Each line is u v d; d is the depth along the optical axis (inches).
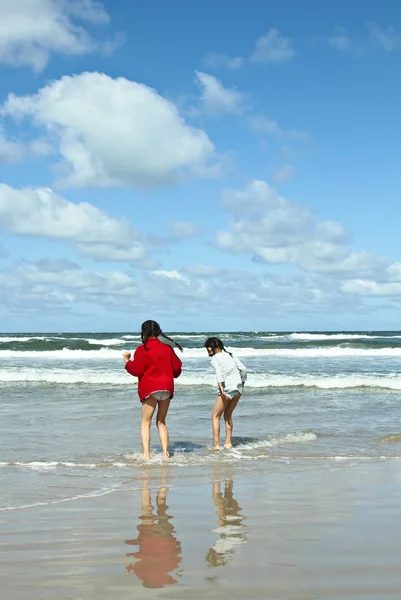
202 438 327.6
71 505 180.2
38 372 724.7
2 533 146.3
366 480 219.0
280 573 113.3
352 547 131.1
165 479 223.8
